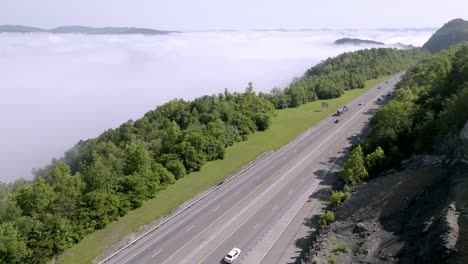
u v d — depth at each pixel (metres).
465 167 49.62
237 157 91.56
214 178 78.50
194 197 69.38
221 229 57.62
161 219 61.75
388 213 50.22
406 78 137.12
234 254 49.84
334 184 70.94
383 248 43.25
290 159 86.56
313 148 93.31
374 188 58.84
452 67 92.12
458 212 40.03
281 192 69.12
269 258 49.94
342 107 134.12
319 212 60.88
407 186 54.25
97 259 52.03
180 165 78.69
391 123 73.19
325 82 159.88
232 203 65.75
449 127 59.19
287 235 54.94
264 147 98.06
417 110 73.31
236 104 121.25
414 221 45.34
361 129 105.94
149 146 89.44
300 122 120.75
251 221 59.56
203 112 116.31
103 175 64.50
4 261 48.38
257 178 76.31
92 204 59.03
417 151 64.56
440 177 51.50
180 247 53.59
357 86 172.50
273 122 123.06
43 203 57.25
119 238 56.84
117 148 94.81
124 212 63.41
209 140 89.75
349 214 54.72
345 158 84.38
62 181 63.94
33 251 50.94
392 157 67.00
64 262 51.72
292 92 146.75
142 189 66.44
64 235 53.66
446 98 67.56
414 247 40.38
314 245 49.53
